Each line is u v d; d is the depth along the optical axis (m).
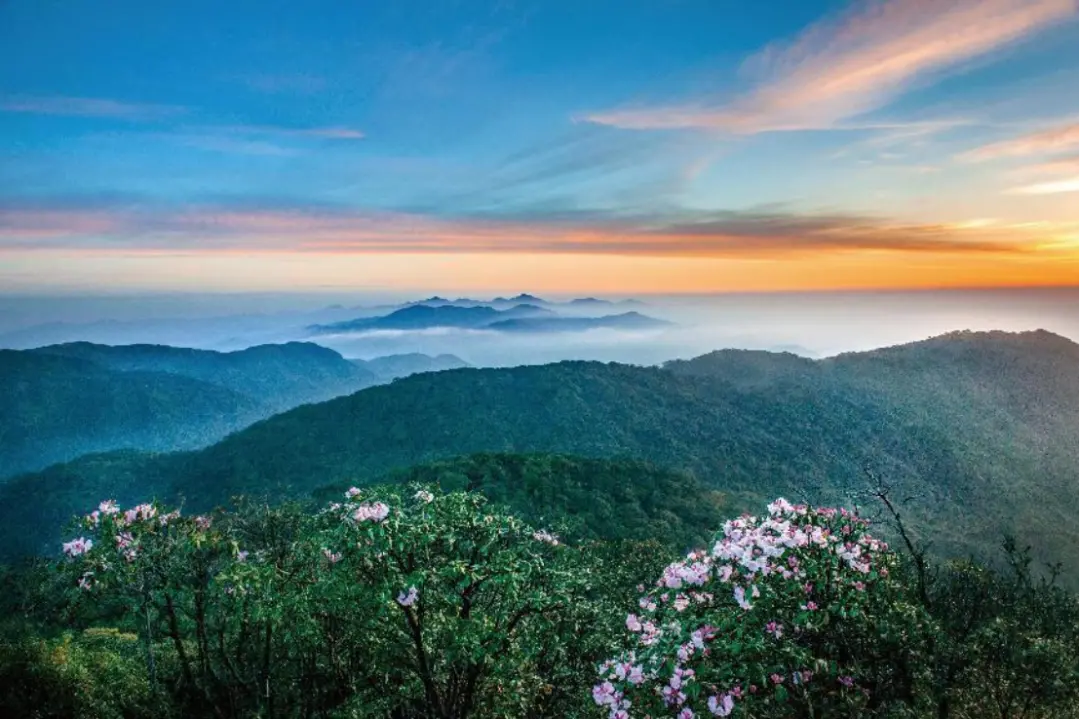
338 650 9.48
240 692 10.02
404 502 8.66
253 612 8.79
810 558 6.49
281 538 10.37
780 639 6.12
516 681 9.48
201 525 9.63
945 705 6.15
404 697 8.98
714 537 7.16
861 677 6.39
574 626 10.77
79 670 10.41
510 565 8.08
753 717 5.93
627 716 6.33
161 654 12.05
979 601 8.38
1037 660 6.23
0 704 9.67
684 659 5.96
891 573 7.34
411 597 7.68
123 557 9.10
